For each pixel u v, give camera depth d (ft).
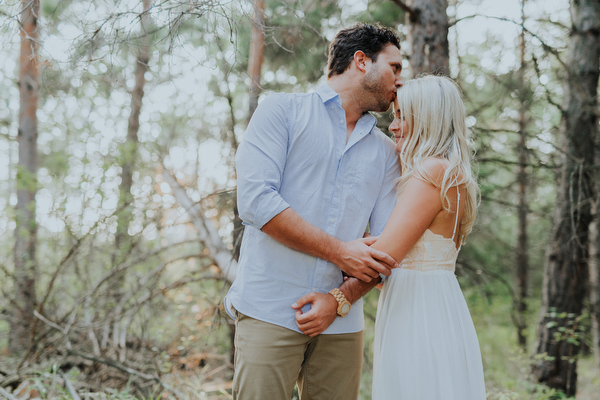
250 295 5.40
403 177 5.74
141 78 15.67
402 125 5.94
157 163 15.88
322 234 5.21
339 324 5.65
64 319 12.65
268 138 5.24
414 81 5.85
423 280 5.61
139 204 14.37
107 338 12.75
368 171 5.70
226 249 13.44
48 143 19.90
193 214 13.94
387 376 5.56
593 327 17.40
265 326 5.32
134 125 18.42
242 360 5.38
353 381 5.93
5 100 21.20
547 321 13.84
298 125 5.41
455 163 5.58
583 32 13.32
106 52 6.49
